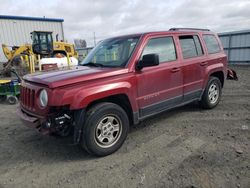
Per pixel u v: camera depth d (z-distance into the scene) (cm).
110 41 463
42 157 362
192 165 317
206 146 372
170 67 435
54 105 311
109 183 287
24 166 336
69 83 321
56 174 313
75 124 331
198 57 502
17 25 2617
